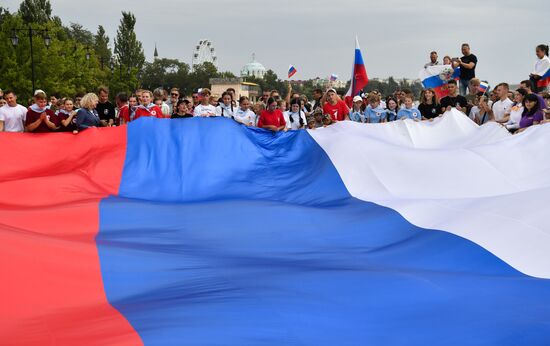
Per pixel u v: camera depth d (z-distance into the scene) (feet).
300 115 47.57
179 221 24.00
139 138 32.19
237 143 32.96
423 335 13.97
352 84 53.01
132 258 17.29
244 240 22.22
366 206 25.76
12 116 39.19
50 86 196.03
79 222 23.08
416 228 22.65
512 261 18.95
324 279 16.55
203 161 31.73
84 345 12.32
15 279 15.33
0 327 13.73
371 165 29.63
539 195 21.90
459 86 54.65
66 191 27.37
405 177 28.48
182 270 17.48
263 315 13.96
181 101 42.06
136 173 30.42
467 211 22.38
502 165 28.09
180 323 13.21
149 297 15.53
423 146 34.50
